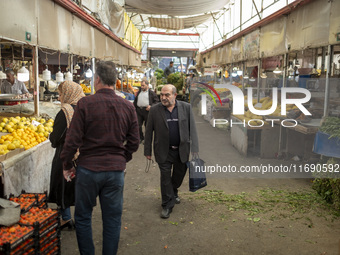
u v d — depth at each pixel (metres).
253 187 5.54
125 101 3.03
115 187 2.92
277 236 3.86
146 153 4.43
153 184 5.76
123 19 15.13
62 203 3.63
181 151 4.29
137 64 22.41
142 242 3.72
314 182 5.21
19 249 2.59
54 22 6.98
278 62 12.16
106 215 2.98
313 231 3.98
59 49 7.29
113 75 2.97
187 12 15.45
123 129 2.97
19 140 4.39
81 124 2.83
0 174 3.46
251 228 4.07
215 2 13.86
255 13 12.41
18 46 8.38
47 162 4.91
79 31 8.91
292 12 7.53
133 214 4.48
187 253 3.50
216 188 5.52
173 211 4.58
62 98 3.65
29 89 9.90
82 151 2.89
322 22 6.06
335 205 4.58
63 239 3.74
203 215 4.45
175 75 19.72
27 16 5.62
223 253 3.50
